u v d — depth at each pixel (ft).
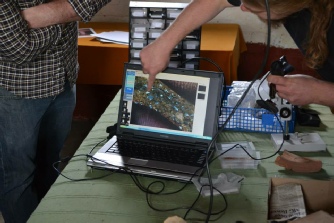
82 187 4.75
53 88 6.20
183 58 6.59
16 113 6.15
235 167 5.15
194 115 5.48
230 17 11.59
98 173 5.03
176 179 4.84
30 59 5.72
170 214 4.32
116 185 4.80
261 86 6.17
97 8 5.95
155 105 5.59
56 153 7.20
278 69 4.88
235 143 5.65
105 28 11.36
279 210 4.20
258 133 6.01
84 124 12.39
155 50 5.36
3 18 5.31
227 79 9.37
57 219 4.25
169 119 5.55
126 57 9.75
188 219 4.25
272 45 11.67
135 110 5.65
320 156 5.43
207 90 5.45
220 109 5.56
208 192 4.59
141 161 5.12
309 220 3.71
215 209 4.40
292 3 3.88
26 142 6.34
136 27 6.57
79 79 9.98
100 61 9.83
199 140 5.45
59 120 6.82
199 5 5.28
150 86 5.57
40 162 7.24
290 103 5.23
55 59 6.12
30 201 6.73
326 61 4.51
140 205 4.46
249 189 4.74
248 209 4.40
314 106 6.79
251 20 11.55
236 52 10.23
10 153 6.36
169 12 6.48
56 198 4.58
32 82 6.03
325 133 5.98
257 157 5.30
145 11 6.50
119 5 11.93
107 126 6.17
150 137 5.59
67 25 6.22
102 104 12.42
